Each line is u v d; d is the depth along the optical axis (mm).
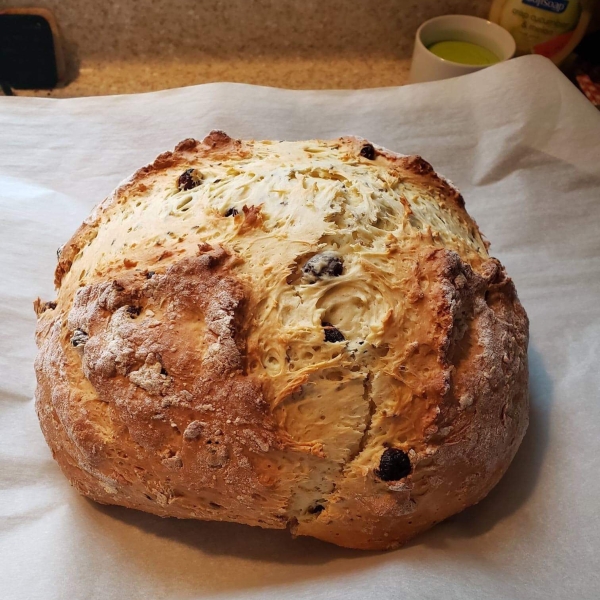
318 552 284
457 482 263
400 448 250
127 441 260
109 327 261
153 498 274
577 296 387
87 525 294
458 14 531
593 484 296
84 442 265
